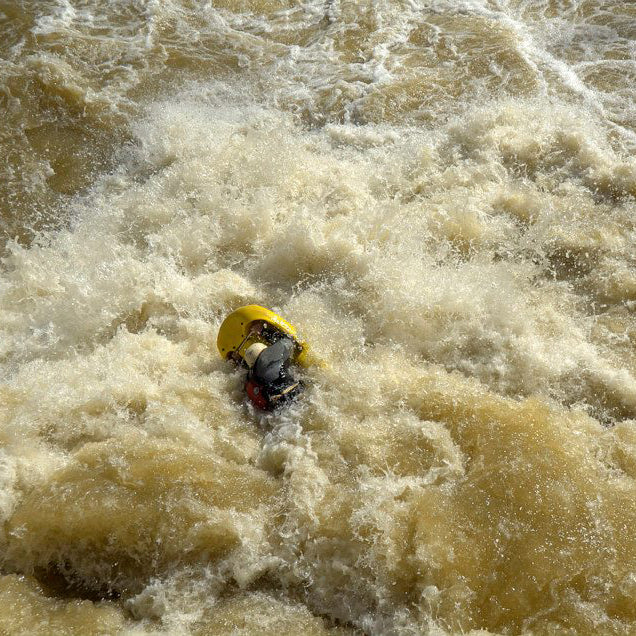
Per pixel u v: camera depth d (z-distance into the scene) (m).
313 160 8.17
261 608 4.35
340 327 6.16
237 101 9.81
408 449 5.04
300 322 6.17
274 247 7.04
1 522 4.79
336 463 4.98
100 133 9.34
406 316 6.13
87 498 4.80
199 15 11.77
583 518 4.49
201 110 9.62
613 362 5.77
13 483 4.97
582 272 6.64
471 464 4.90
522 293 6.39
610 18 10.73
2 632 4.25
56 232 7.90
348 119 9.31
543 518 4.50
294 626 4.24
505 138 8.22
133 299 6.54
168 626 4.26
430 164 8.02
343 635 4.22
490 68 9.91
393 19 11.30
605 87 9.32
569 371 5.67
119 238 7.59
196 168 8.12
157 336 6.24
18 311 6.79
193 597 4.42
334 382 5.54
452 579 4.25
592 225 6.99
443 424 5.19
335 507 4.65
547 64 9.88
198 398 5.62
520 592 4.19
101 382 5.75
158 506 4.74
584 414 5.36
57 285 6.97
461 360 5.85
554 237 6.87
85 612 4.38
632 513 4.52
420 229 6.96
